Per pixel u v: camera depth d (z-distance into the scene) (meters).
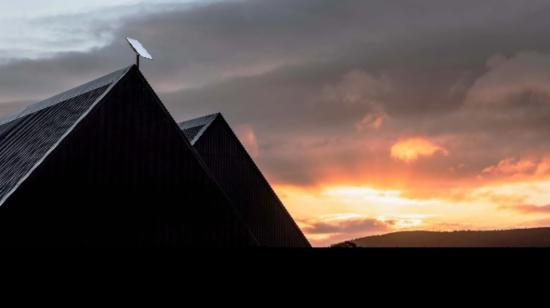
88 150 23.62
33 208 21.88
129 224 24.05
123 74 25.09
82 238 22.84
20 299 11.87
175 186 25.45
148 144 25.16
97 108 24.14
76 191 23.03
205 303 12.68
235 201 36.31
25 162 23.67
